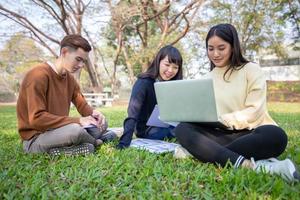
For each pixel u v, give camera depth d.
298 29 17.31
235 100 2.35
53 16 15.11
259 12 16.09
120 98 22.72
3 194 1.69
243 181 1.80
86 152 2.65
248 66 2.36
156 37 16.44
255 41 17.56
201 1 13.98
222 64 2.40
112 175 2.02
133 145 2.87
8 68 22.55
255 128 2.20
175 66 2.80
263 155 2.13
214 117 2.11
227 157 2.06
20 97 2.71
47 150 2.67
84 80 25.45
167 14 14.72
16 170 2.21
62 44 2.70
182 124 2.31
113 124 5.38
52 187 1.84
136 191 1.75
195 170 2.10
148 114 3.09
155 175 2.00
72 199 1.64
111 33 17.77
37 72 2.62
